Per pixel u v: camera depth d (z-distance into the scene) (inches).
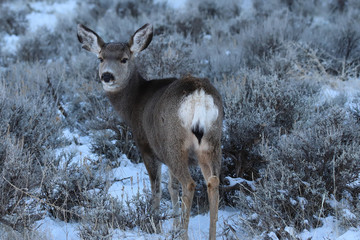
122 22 1728.6
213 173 488.7
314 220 519.2
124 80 617.3
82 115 933.2
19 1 2325.3
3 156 561.9
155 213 553.0
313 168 559.8
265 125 644.1
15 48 1619.1
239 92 759.7
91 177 602.9
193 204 636.7
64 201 553.0
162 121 510.0
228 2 1968.5
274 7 1911.9
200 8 1926.7
